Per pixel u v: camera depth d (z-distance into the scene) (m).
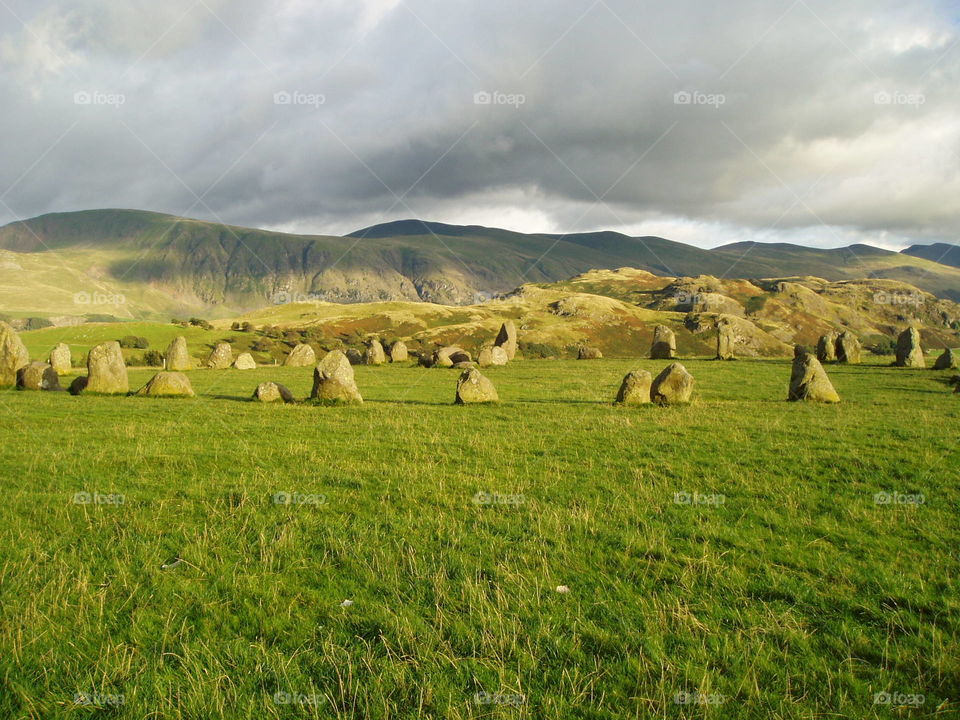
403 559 8.87
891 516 10.56
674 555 8.95
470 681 6.28
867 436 17.30
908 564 8.68
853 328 184.25
